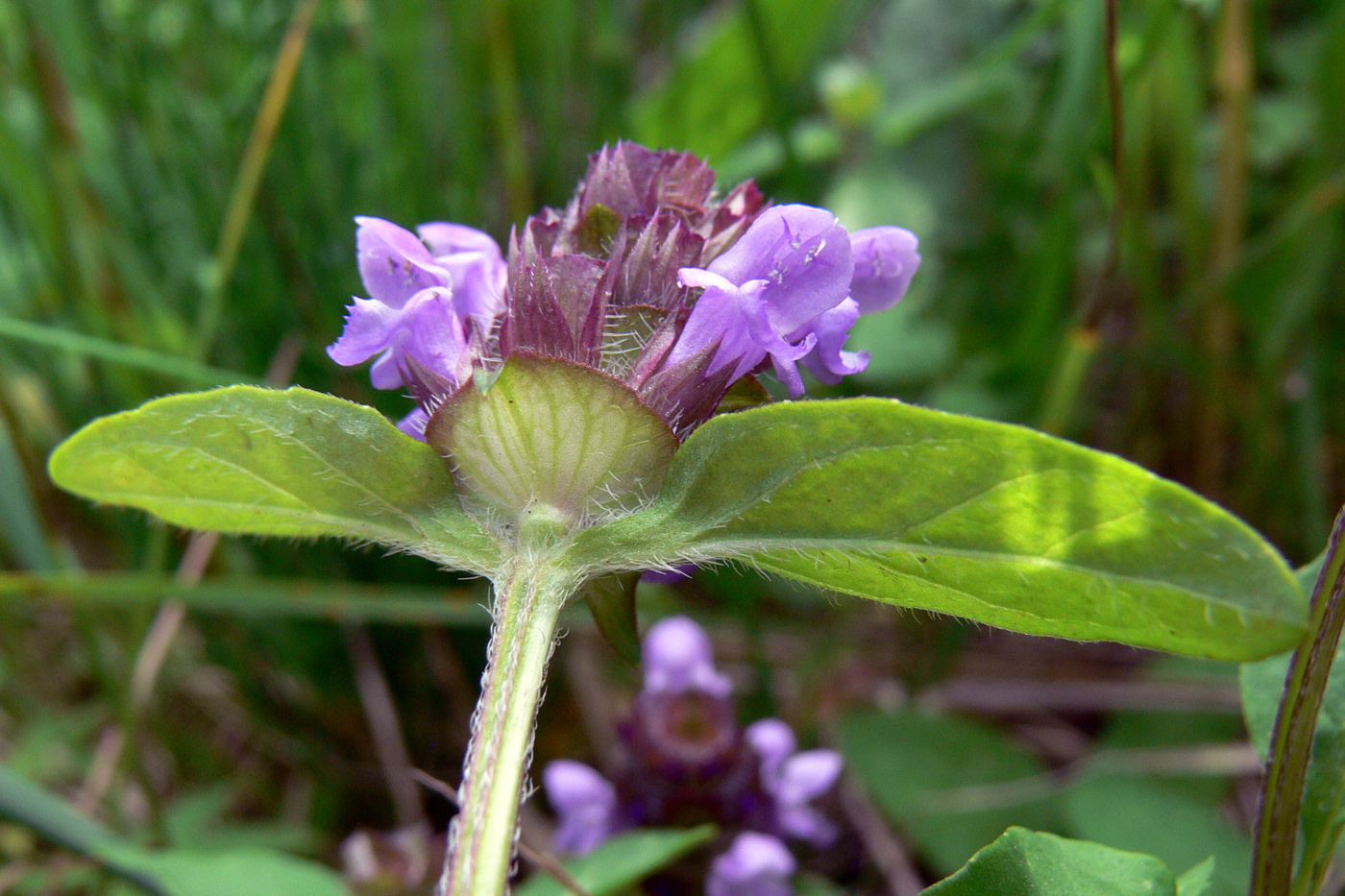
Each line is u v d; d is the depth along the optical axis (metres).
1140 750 0.16
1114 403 0.19
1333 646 0.08
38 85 0.15
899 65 0.20
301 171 0.16
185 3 0.16
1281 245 0.17
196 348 0.15
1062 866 0.08
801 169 0.16
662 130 0.19
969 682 0.18
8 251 0.16
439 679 0.17
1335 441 0.18
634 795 0.14
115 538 0.17
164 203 0.16
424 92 0.17
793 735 0.16
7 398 0.14
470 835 0.08
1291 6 0.20
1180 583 0.08
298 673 0.16
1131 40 0.14
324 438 0.08
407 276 0.09
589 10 0.19
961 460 0.08
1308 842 0.08
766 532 0.08
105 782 0.15
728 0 0.22
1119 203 0.13
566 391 0.08
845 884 0.16
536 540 0.08
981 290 0.19
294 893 0.11
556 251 0.09
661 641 0.14
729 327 0.08
